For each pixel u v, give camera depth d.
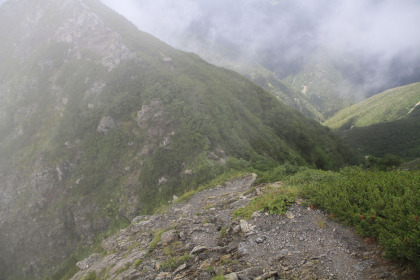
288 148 50.31
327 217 7.38
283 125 59.34
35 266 39.06
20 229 42.62
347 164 62.53
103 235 34.81
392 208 5.89
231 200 12.41
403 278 4.55
